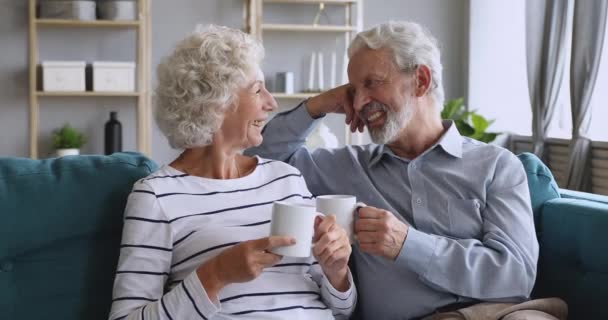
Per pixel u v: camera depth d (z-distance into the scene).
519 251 1.66
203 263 1.33
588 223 1.73
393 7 4.98
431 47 1.80
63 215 1.51
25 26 4.56
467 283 1.60
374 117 1.79
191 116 1.50
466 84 4.96
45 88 4.40
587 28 3.70
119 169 1.59
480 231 1.74
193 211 1.49
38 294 1.49
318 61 4.68
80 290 1.52
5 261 1.48
